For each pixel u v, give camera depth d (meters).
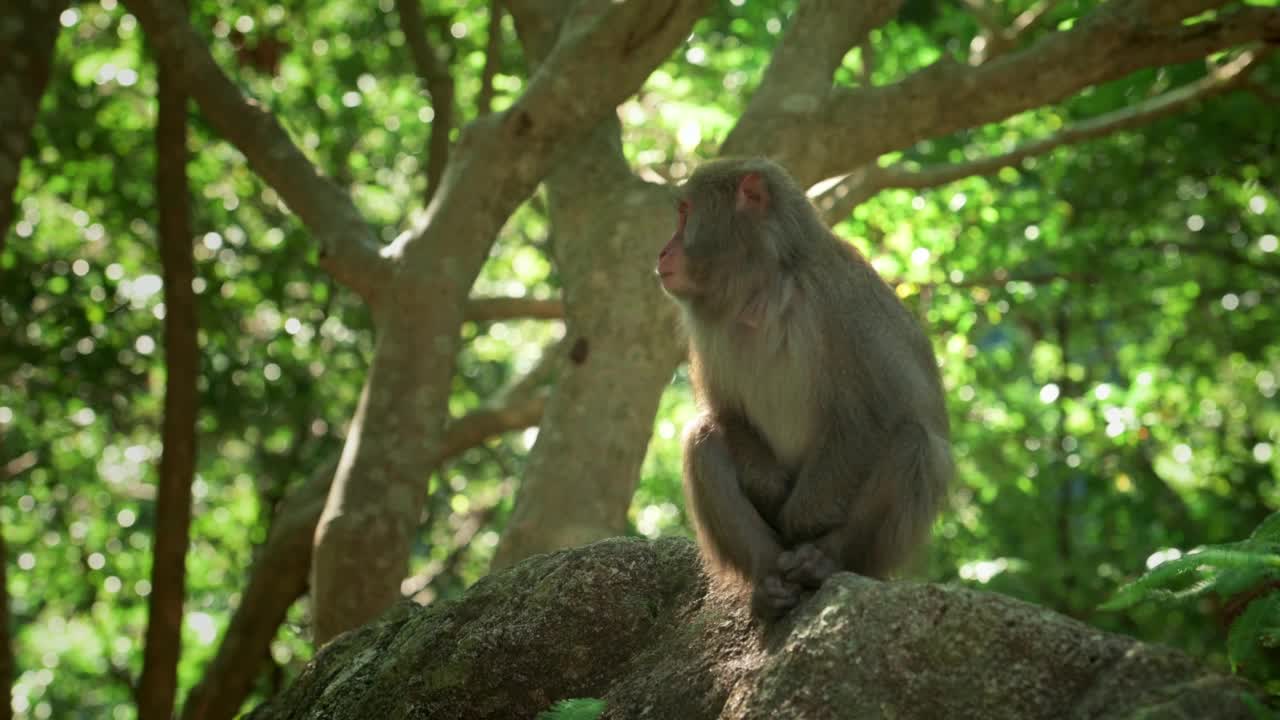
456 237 8.23
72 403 14.27
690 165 11.87
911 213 11.62
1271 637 4.09
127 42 13.55
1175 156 13.00
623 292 8.50
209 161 14.51
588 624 4.79
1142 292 13.90
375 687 4.97
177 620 11.52
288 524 10.77
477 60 12.88
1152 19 8.38
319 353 14.53
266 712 5.57
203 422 14.75
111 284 13.45
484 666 4.78
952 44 13.04
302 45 13.86
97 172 13.59
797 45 9.03
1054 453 14.35
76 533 16.23
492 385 17.48
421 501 8.10
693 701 4.36
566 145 8.34
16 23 8.21
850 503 4.44
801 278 4.64
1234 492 13.59
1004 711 3.62
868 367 4.47
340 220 8.62
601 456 8.19
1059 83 8.53
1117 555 13.30
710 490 4.62
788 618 4.30
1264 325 14.21
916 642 3.71
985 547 13.76
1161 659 3.55
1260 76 11.55
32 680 17.89
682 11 7.93
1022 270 13.98
